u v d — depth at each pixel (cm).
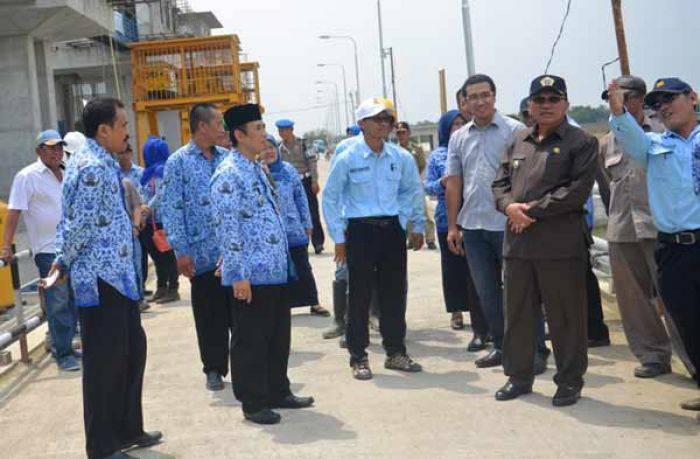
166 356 816
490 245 696
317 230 1502
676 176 546
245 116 569
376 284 720
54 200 791
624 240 655
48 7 1927
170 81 2572
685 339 559
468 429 547
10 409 670
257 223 573
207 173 678
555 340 589
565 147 573
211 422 597
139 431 546
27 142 2078
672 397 597
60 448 565
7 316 1050
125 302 512
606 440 513
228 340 693
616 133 557
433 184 811
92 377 506
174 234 673
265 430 570
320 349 810
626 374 662
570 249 576
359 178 684
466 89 689
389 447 521
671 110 551
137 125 2577
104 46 2634
